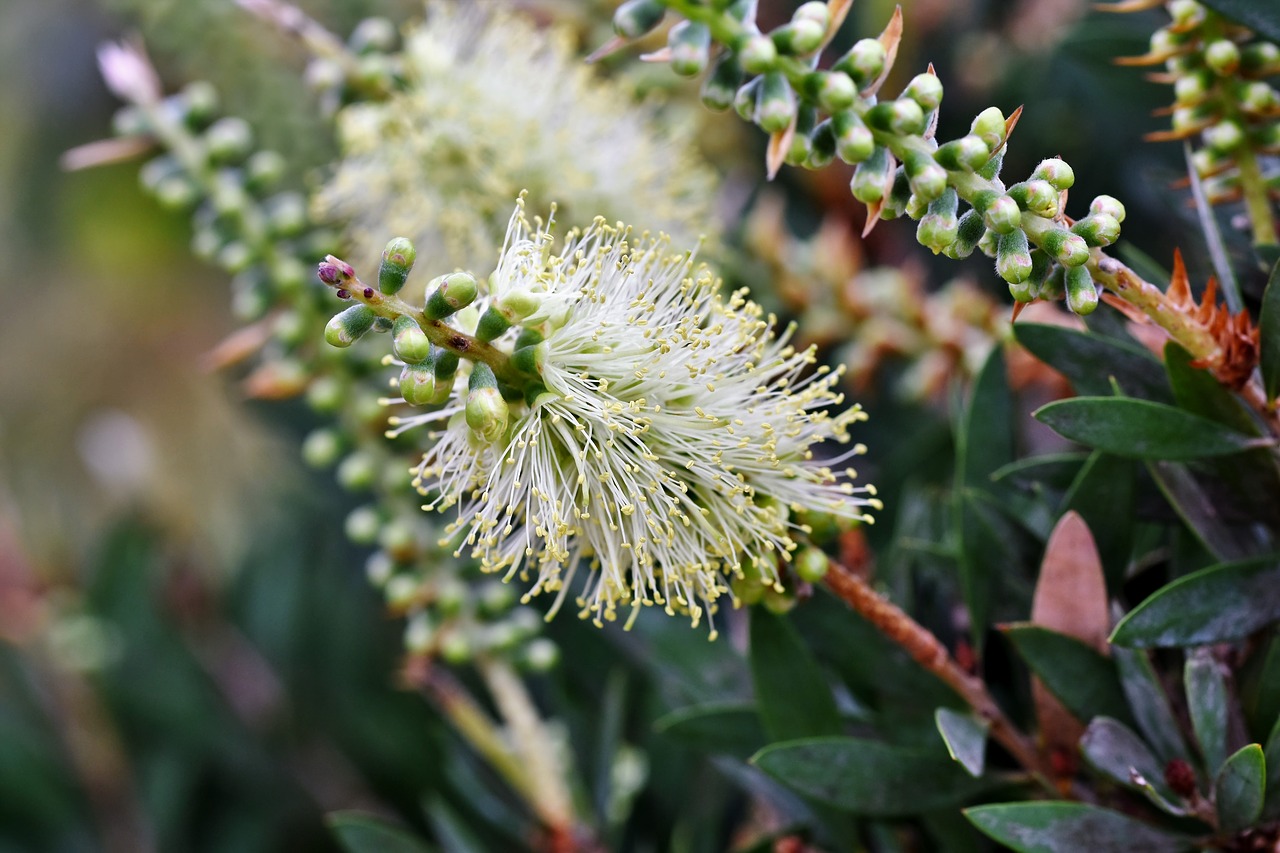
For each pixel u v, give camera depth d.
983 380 0.43
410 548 0.47
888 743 0.41
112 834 0.55
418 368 0.36
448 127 0.49
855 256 0.53
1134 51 0.50
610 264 0.39
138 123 0.49
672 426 0.39
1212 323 0.37
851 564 0.42
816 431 0.40
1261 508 0.39
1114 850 0.38
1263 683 0.39
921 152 0.35
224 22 0.55
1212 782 0.38
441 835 0.48
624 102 0.51
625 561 0.40
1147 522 0.42
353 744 0.54
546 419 0.39
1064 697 0.39
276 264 0.48
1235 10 0.39
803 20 0.36
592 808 0.48
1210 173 0.41
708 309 0.39
